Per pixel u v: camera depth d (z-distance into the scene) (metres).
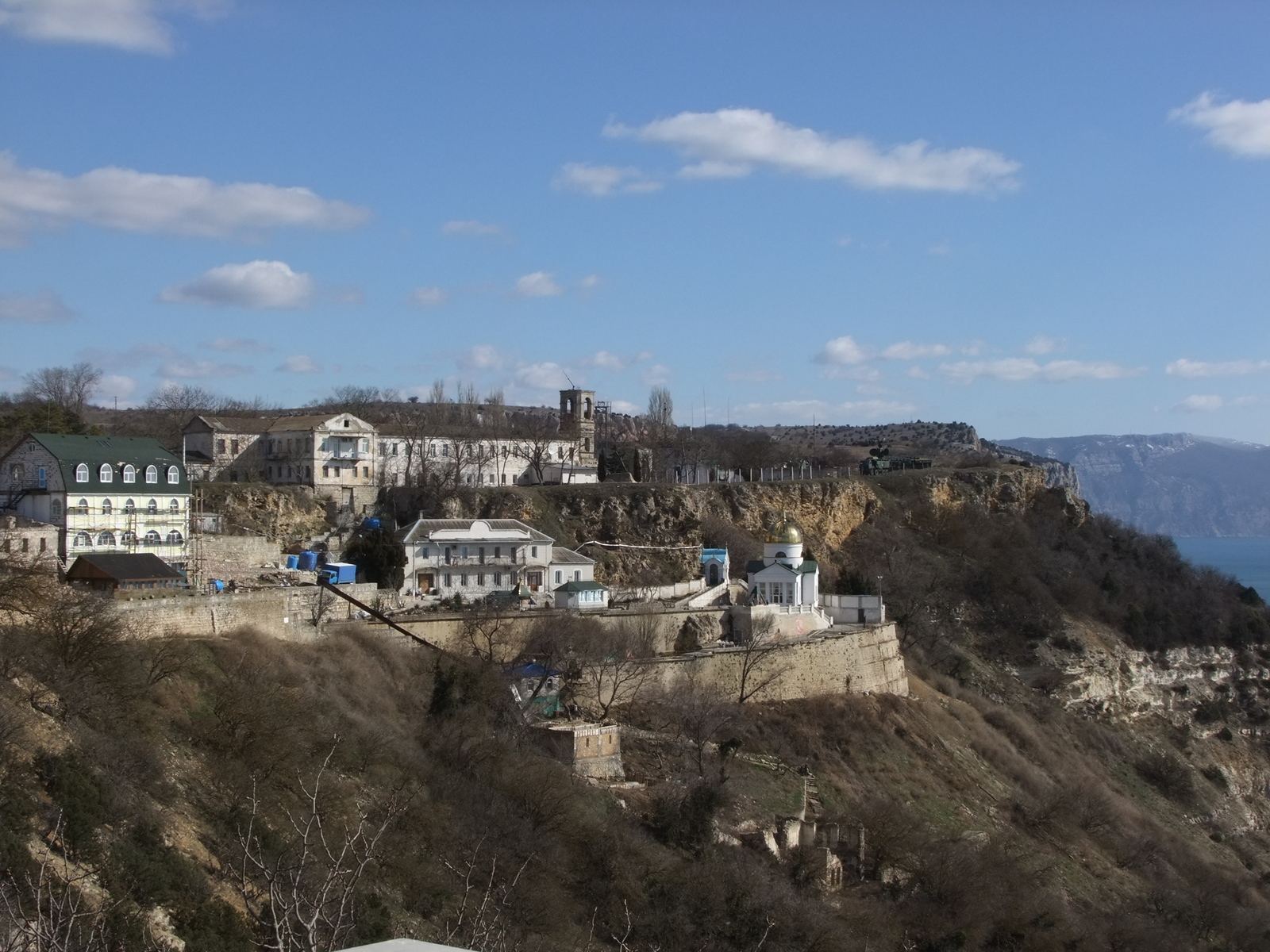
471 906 76.25
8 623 84.81
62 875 58.19
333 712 97.69
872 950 97.88
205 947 60.53
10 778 64.50
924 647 190.62
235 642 102.25
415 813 85.75
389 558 141.88
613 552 181.50
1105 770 182.38
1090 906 124.69
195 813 76.06
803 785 123.56
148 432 188.62
